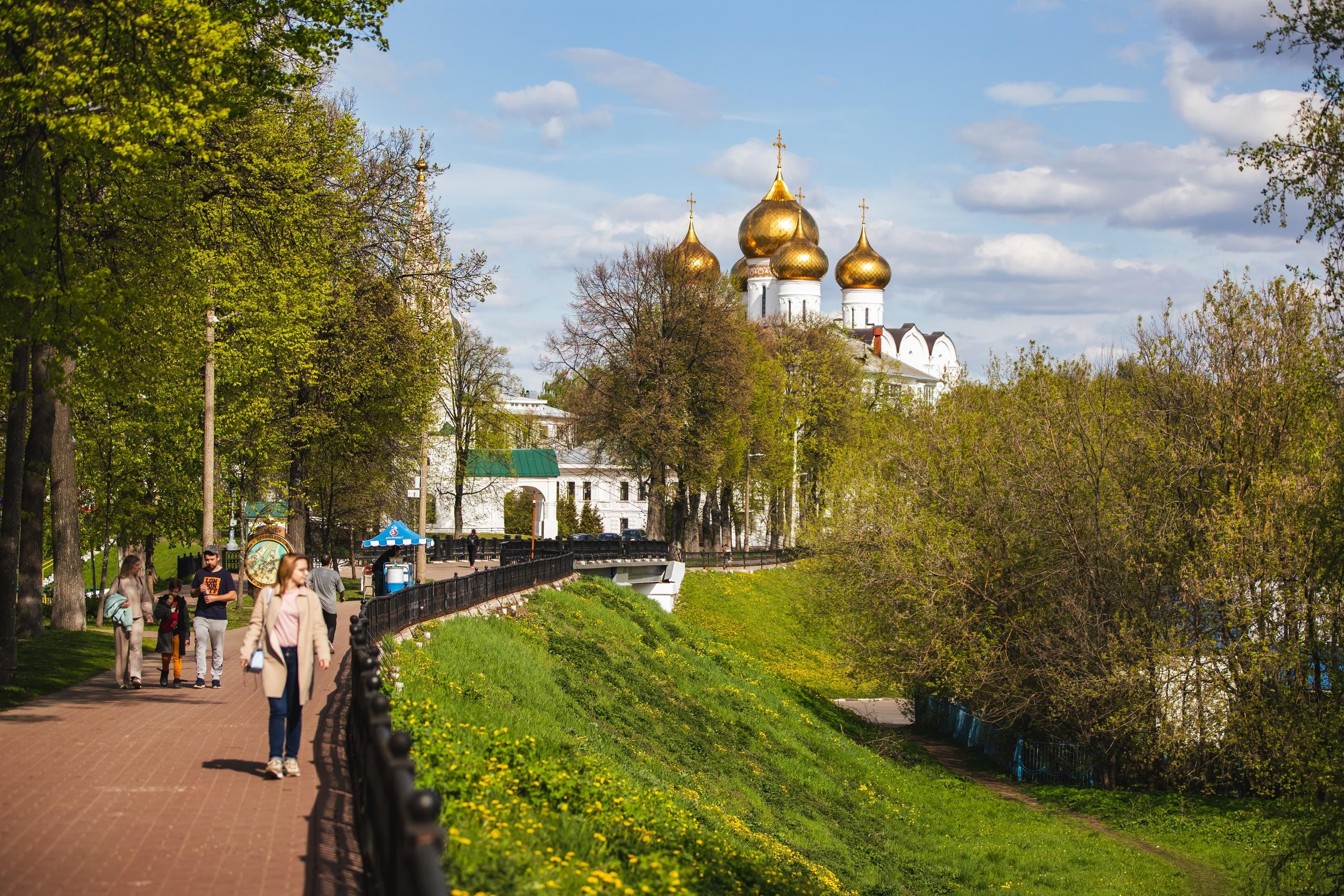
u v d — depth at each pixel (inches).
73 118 523.5
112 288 595.5
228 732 517.3
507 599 1192.2
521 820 364.2
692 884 398.3
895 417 1676.9
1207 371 1175.6
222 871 302.7
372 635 695.7
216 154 668.7
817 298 4158.5
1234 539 1040.2
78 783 404.8
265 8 674.2
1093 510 1173.7
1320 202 730.8
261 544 826.2
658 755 818.2
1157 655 1087.6
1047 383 1278.3
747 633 2097.7
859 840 879.1
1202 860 935.0
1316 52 725.9
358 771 361.1
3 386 713.0
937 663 1235.2
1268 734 1009.5
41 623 909.8
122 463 1250.6
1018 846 964.0
